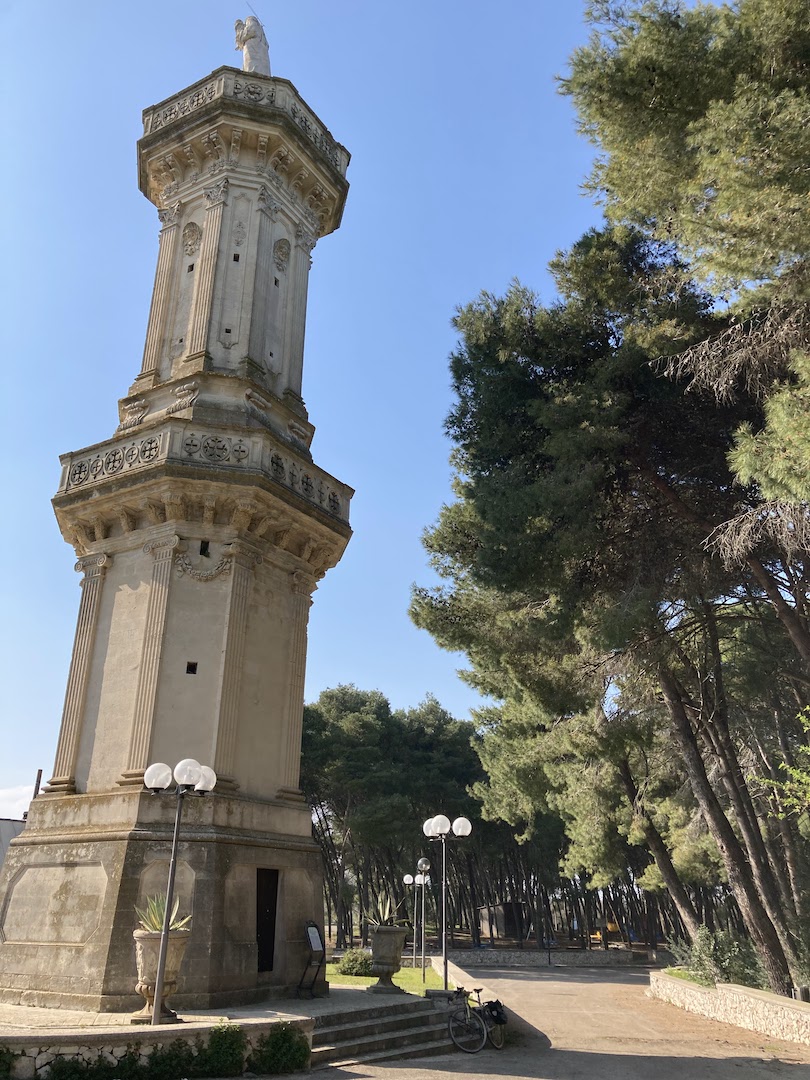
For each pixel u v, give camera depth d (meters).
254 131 22.47
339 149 26.11
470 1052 14.34
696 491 17.62
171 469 17.52
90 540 19.31
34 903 15.47
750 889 19.89
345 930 57.06
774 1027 17.20
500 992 27.81
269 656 18.70
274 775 18.09
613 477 17.09
